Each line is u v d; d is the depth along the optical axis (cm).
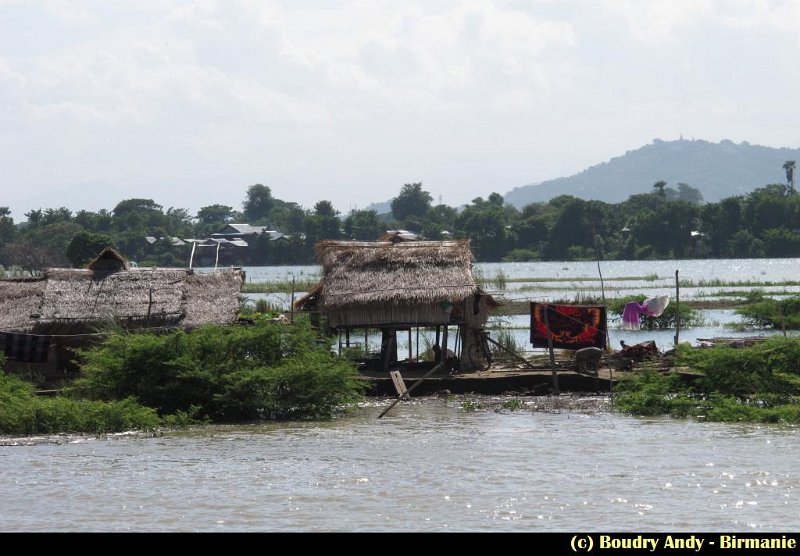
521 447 4875
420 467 4366
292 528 3375
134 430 5562
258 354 6397
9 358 6450
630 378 6825
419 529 3353
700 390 6512
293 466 4425
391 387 7125
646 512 3531
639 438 5103
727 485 3912
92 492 3922
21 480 4153
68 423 5553
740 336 10988
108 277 7588
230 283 8038
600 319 7088
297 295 16825
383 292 7438
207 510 3625
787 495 3744
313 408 6134
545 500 3716
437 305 7488
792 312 12381
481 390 7119
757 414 5688
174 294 7550
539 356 8662
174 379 6059
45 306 7156
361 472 4266
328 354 6731
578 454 4647
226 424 5900
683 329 12400
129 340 6216
